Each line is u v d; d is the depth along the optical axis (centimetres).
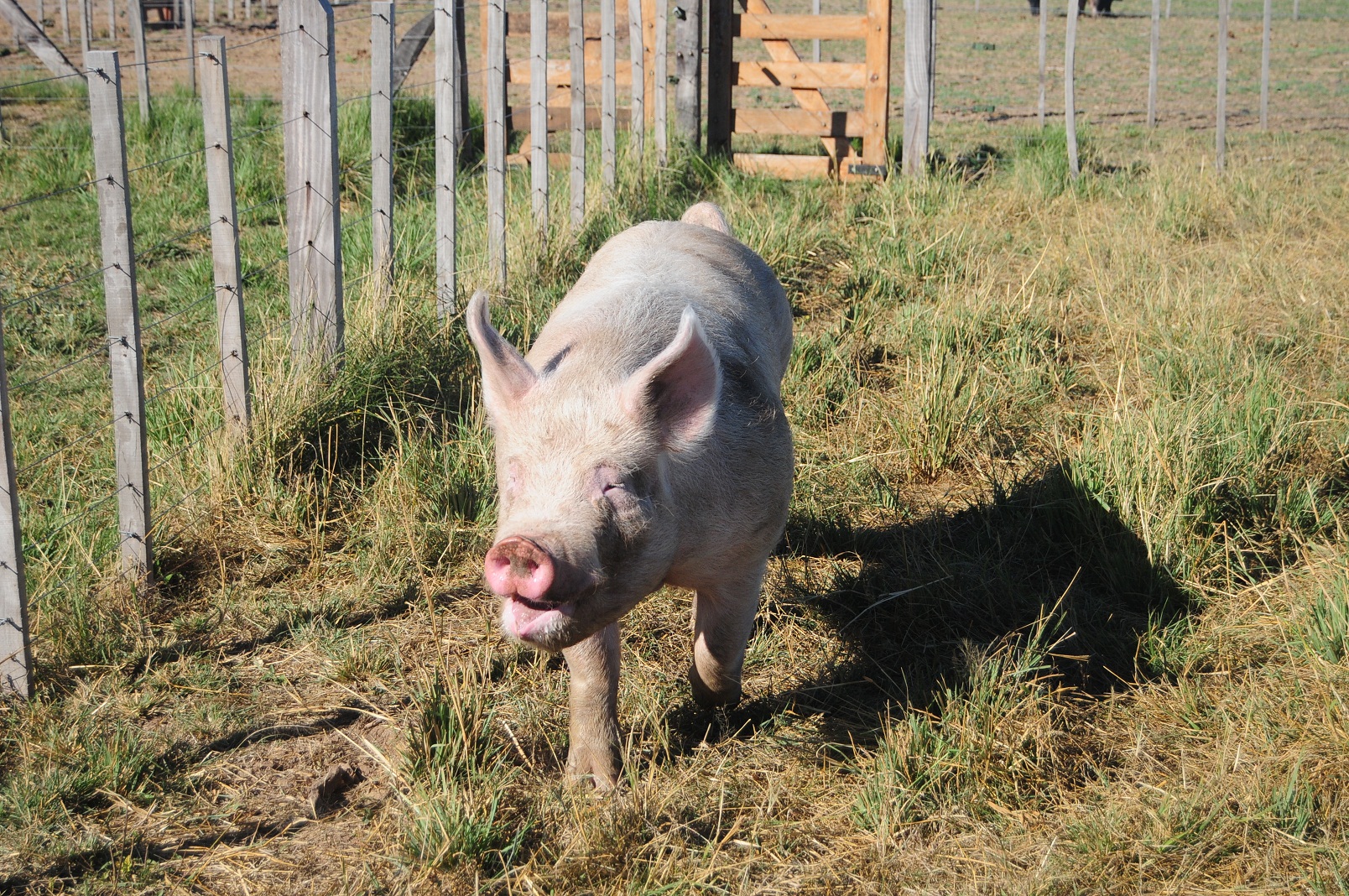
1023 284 671
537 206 736
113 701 371
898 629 418
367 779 344
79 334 653
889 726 353
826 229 819
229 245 474
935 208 866
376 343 546
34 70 1465
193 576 443
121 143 401
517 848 309
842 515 476
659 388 284
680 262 400
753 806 331
